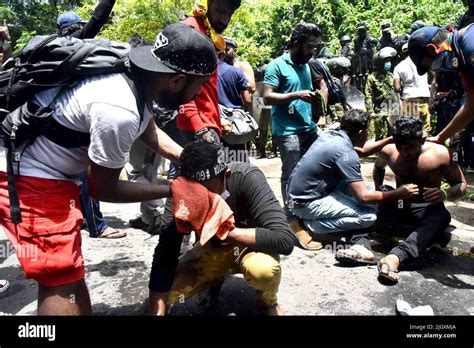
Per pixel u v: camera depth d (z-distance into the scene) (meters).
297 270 2.93
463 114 2.93
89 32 2.31
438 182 3.20
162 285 2.11
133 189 1.78
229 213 1.96
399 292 2.62
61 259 1.66
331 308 2.42
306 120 3.76
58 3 12.60
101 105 1.54
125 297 2.58
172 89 1.66
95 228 3.55
